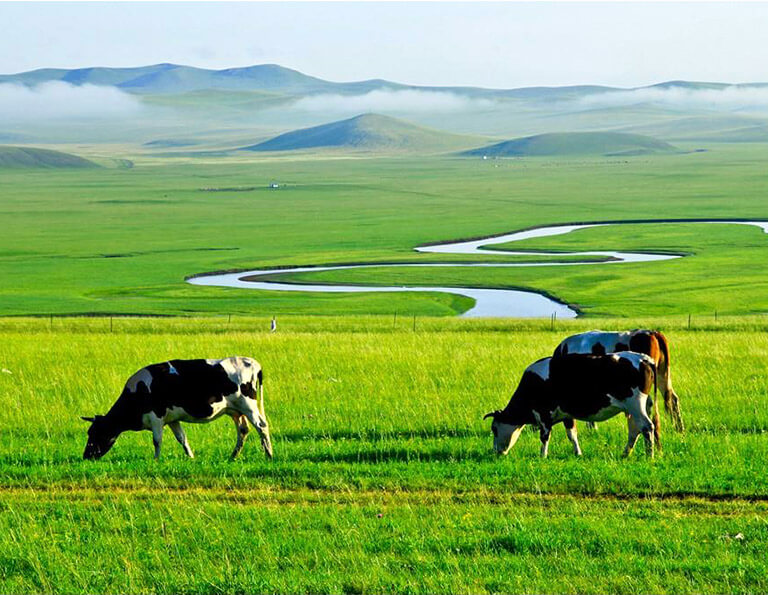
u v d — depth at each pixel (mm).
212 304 111312
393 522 17875
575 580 15008
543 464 22156
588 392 23344
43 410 31156
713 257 155000
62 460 24359
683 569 15352
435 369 38656
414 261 157750
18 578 15625
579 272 138750
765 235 186250
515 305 110625
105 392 34406
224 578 15320
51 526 18016
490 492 19984
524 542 16484
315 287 130875
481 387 34406
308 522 17938
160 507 19203
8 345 48438
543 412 23766
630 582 14844
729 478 20438
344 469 22000
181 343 48906
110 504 19500
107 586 15234
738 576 14945
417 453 23984
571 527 17234
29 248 183250
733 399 31031
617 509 18625
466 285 129000
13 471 22406
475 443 25266
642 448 24203
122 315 102312
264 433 24109
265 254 169750
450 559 15867
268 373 38312
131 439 27203
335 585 14961
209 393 23797
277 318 72375
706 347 43781
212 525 17891
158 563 16094
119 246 186375
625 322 62875
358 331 60344
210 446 25781
